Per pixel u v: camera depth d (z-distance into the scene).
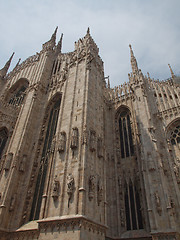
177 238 21.31
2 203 24.31
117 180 30.69
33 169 29.22
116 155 33.69
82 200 18.97
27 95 39.28
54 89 39.03
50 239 18.36
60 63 46.22
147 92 37.56
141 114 33.22
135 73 40.56
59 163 23.25
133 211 27.70
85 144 23.00
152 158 27.62
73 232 17.61
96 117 28.33
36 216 24.48
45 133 33.75
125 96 39.75
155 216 23.30
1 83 52.56
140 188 28.28
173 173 27.19
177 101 33.81
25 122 33.38
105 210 22.28
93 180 21.39
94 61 34.94
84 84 30.03
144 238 24.19
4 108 39.19
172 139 31.30
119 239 25.56
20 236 22.55
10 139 34.34
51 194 21.17
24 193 26.69
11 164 28.50
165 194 24.19
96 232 19.58
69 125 26.11
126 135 36.09
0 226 22.89
